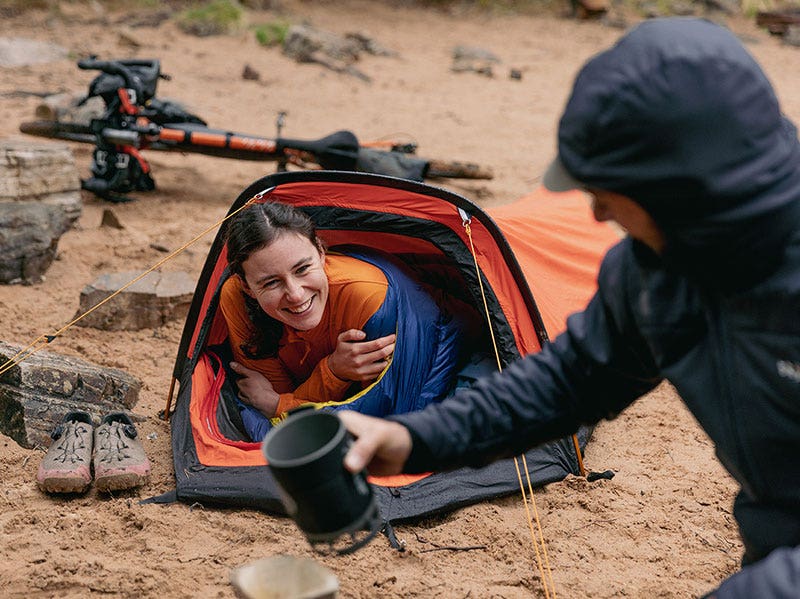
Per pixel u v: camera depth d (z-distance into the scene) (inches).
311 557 121.0
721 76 53.2
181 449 141.2
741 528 65.9
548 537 127.5
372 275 146.7
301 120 339.9
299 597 62.8
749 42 524.7
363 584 116.1
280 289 137.3
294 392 155.9
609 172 55.2
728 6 594.2
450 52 482.3
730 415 59.8
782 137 54.9
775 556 52.2
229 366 159.3
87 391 151.2
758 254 54.6
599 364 70.4
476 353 155.9
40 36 421.4
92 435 141.6
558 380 71.9
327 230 159.2
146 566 118.0
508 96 402.0
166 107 247.6
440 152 311.1
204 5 501.0
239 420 149.5
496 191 270.4
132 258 215.0
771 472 59.8
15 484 135.0
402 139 325.1
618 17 580.7
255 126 325.4
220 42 446.0
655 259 62.9
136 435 143.1
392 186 145.8
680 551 125.6
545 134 345.4
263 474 133.0
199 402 147.6
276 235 134.4
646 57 54.2
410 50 480.4
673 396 171.5
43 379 147.3
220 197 258.8
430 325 149.9
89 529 124.8
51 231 201.0
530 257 159.3
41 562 118.0
